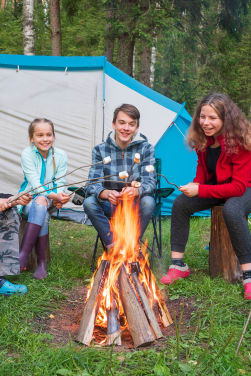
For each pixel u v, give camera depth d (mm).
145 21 10422
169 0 11477
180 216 3361
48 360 2086
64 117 5418
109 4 10875
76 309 2904
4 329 2408
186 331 2557
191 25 12320
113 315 2471
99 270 2615
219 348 2227
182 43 13164
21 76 5375
